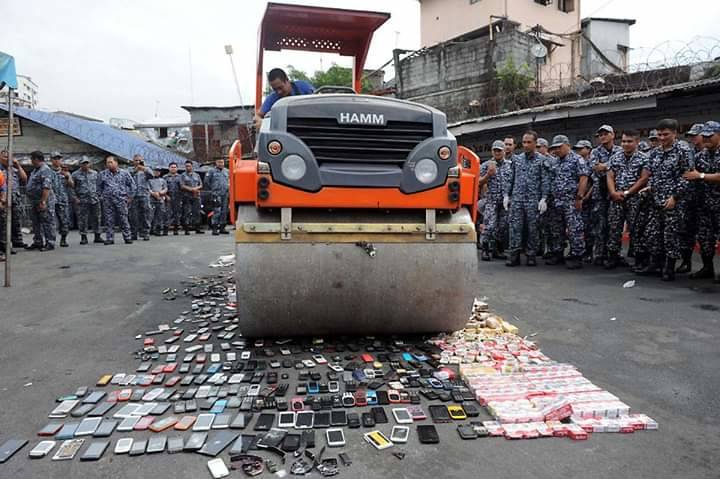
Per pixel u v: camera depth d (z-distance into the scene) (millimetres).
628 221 7137
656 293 5742
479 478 2248
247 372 3410
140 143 20859
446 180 3676
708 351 3850
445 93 19922
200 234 14164
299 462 2355
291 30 5531
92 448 2475
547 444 2549
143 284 6500
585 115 10398
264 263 3512
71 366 3617
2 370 3549
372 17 5246
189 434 2629
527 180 7605
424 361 3609
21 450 2486
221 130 29672
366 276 3588
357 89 5938
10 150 6375
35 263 8266
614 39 24469
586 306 5203
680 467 2336
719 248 8359
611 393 3113
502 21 19609
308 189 3518
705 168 6203
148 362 3674
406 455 2432
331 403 2930
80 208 11320
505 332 4289
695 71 11492
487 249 8539
